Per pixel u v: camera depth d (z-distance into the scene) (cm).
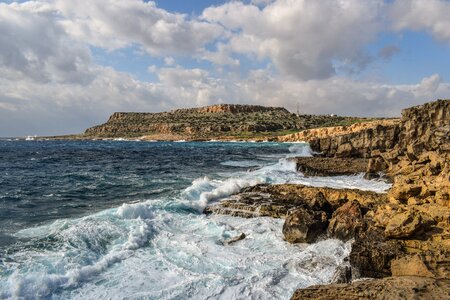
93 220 1486
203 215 1802
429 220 1209
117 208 1698
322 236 1412
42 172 3469
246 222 1675
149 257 1176
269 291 968
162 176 3225
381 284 832
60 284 940
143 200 2056
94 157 5791
